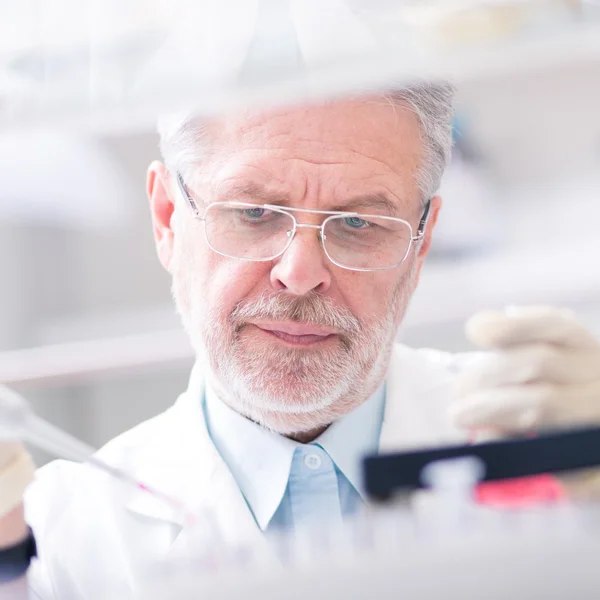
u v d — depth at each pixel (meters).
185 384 1.90
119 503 1.19
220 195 1.06
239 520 1.10
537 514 0.52
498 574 0.49
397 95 1.05
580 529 0.50
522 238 1.75
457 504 0.58
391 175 1.07
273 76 0.63
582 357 0.89
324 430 1.17
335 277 1.07
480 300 1.72
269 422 1.13
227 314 1.08
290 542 0.53
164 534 1.14
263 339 1.07
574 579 0.49
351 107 1.03
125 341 1.87
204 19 0.66
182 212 1.14
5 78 0.66
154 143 1.81
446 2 0.61
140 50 0.66
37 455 1.41
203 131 1.07
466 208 1.73
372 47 0.61
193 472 1.17
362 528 0.53
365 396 1.16
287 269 1.03
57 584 1.15
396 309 1.15
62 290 2.12
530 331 0.89
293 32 0.63
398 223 1.11
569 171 1.68
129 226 2.06
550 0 0.59
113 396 1.89
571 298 1.66
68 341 1.98
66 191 1.90
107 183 1.87
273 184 1.03
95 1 0.67
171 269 1.23
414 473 0.62
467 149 1.66
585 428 0.65
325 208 1.05
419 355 1.42
